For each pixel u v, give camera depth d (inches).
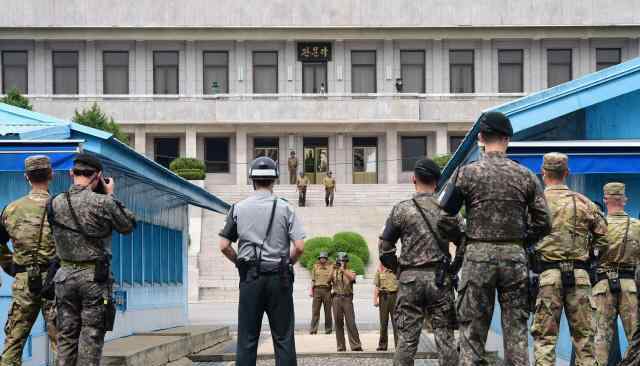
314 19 2561.5
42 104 2514.8
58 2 2529.5
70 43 2561.5
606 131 642.8
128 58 2568.9
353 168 2586.1
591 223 417.1
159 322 884.0
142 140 2541.8
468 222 360.5
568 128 660.7
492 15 2571.4
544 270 414.9
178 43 2578.7
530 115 605.0
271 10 2561.5
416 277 430.9
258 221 429.1
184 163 2300.7
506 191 354.9
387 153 2564.0
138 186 801.6
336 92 2576.3
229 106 2532.0
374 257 1847.9
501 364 615.2
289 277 429.1
